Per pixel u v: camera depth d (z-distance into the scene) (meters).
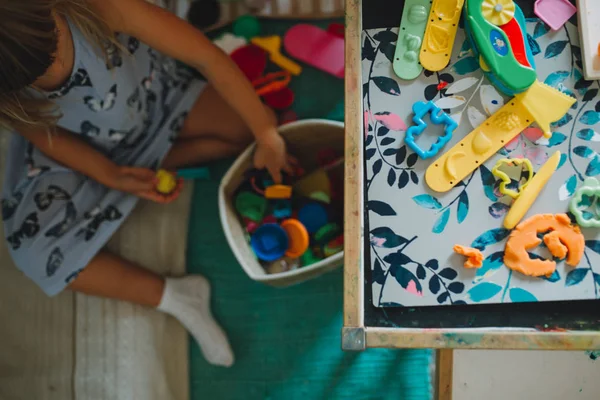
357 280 0.65
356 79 0.69
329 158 1.07
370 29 0.72
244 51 1.17
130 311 1.14
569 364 0.97
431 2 0.71
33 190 1.06
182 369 1.14
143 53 1.00
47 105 0.92
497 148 0.69
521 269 0.67
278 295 1.13
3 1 0.66
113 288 1.10
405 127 0.70
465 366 0.99
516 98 0.69
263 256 0.97
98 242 1.07
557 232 0.67
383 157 0.70
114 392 1.13
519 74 0.67
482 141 0.69
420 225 0.68
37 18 0.69
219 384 1.12
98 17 0.85
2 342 1.16
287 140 1.04
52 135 0.99
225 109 1.11
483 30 0.68
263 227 0.97
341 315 1.11
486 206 0.68
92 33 0.86
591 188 0.66
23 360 1.15
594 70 0.68
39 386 1.14
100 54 0.90
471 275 0.67
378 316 0.68
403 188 0.69
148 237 1.16
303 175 1.08
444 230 0.68
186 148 1.14
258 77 1.17
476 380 0.98
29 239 1.04
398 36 0.71
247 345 1.13
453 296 0.67
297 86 1.17
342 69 1.15
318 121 0.96
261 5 1.18
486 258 0.68
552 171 0.68
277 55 1.17
